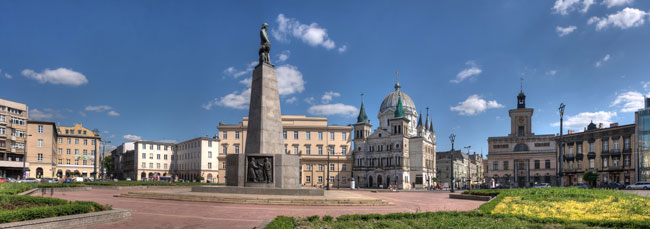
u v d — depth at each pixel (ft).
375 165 398.01
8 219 51.62
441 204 114.73
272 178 116.57
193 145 410.93
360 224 59.67
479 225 58.54
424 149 407.03
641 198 84.12
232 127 385.29
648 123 260.62
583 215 68.54
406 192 234.99
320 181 381.40
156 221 65.77
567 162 324.19
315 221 60.34
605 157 293.02
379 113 470.80
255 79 124.98
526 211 73.51
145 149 430.61
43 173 332.19
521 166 387.34
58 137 391.65
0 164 299.38
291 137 384.68
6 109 309.63
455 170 531.91
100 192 148.97
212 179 393.70
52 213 57.36
